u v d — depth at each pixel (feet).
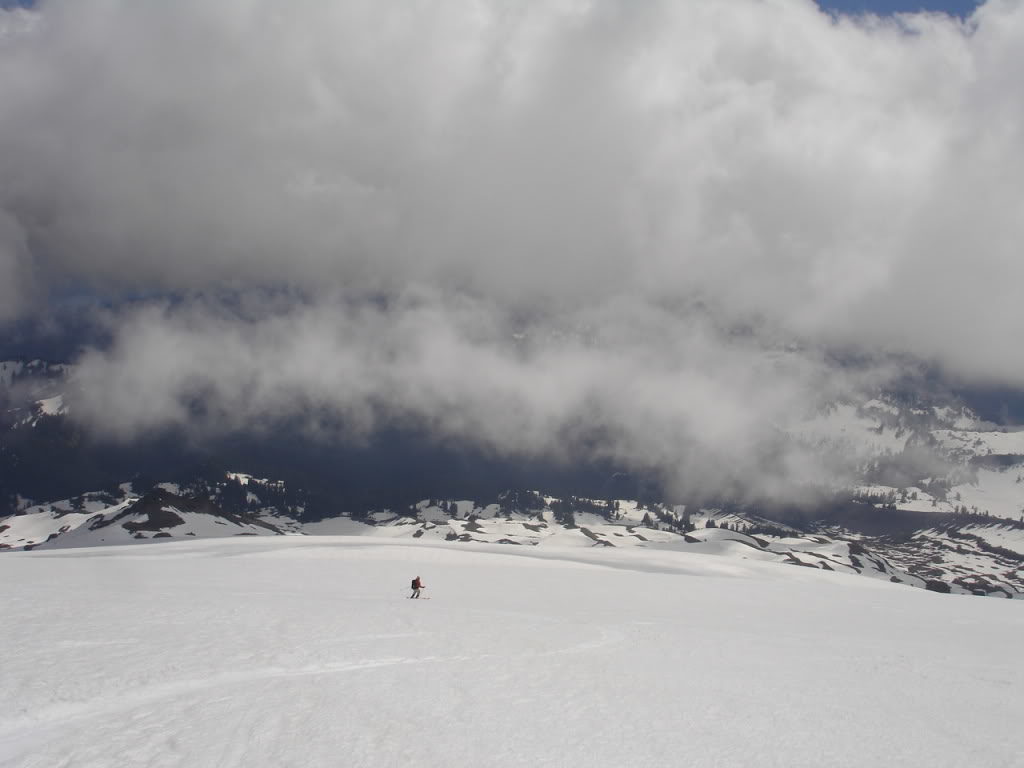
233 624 137.90
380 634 137.28
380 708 86.43
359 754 70.79
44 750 69.26
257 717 80.74
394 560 473.67
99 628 124.98
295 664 107.34
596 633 164.55
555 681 106.32
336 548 529.45
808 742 82.33
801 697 105.50
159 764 66.80
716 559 646.33
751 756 76.43
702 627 195.31
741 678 118.21
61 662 98.48
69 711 80.48
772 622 228.63
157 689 89.92
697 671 122.31
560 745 76.69
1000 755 81.35
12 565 315.37
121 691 87.81
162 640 117.50
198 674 97.40
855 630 214.90
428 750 72.84
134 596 179.93
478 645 134.21
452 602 228.43
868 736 86.28
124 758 67.97
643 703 96.07
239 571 325.21
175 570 314.76
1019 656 167.12
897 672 133.69
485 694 96.02
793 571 618.85
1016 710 104.99
